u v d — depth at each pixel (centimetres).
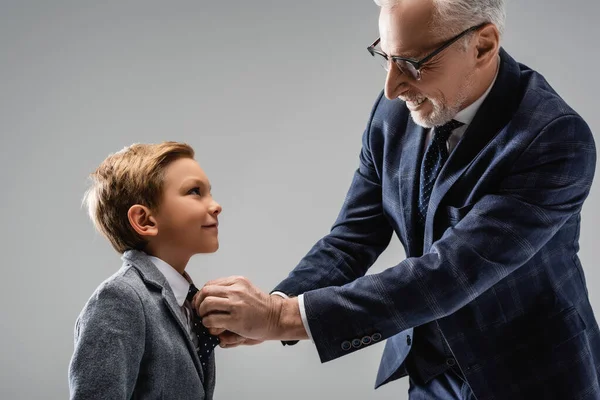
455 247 152
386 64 162
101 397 120
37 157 361
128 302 128
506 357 161
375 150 182
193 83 356
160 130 357
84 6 356
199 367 138
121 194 140
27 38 357
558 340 160
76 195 361
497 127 159
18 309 358
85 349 123
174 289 142
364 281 155
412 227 171
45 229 361
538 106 156
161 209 140
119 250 145
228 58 354
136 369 126
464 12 148
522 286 160
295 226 354
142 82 357
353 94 353
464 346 162
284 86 354
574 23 344
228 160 355
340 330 152
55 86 358
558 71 346
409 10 149
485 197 155
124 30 356
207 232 143
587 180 156
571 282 166
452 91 155
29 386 354
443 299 151
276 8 353
